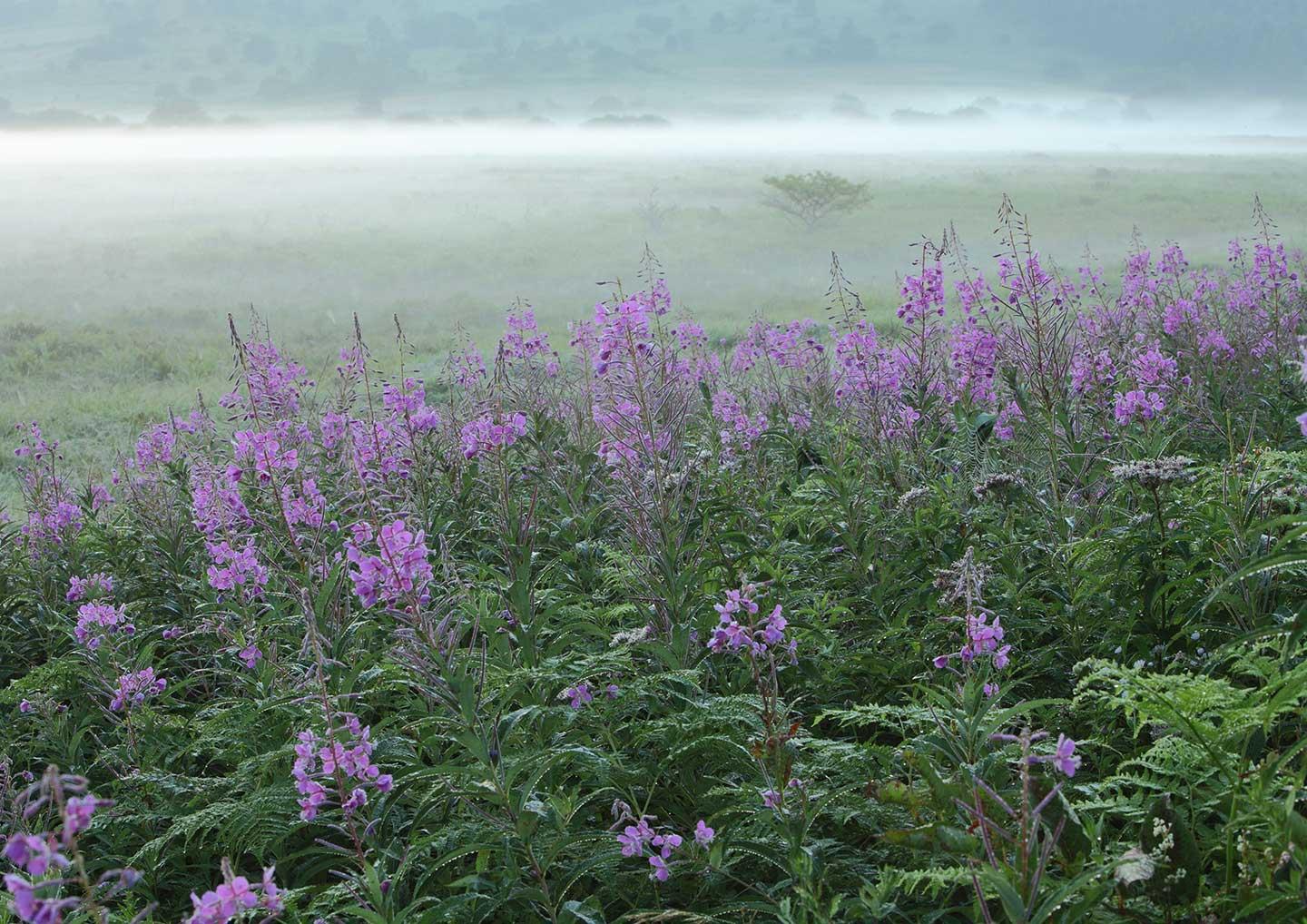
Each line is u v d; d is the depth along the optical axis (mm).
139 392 20469
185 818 4258
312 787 3602
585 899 3590
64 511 7734
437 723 4285
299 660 5191
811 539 6609
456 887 3725
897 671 4977
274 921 3574
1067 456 6168
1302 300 10953
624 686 4801
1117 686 3713
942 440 7641
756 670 3771
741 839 3742
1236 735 3646
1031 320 7062
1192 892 2922
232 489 6137
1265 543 4492
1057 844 3131
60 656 6801
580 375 10195
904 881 3400
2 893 3324
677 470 5652
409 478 7031
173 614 7105
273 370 8648
